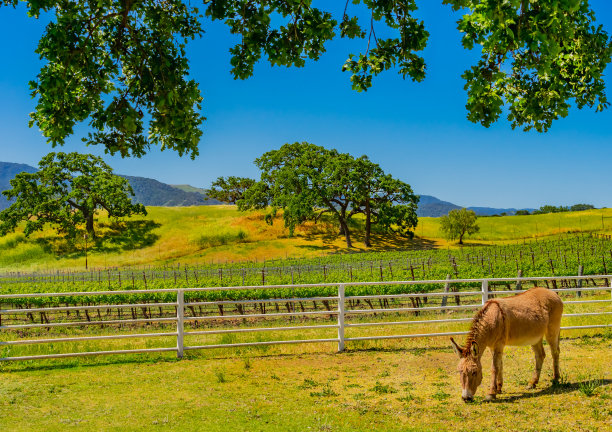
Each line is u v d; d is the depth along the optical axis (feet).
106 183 245.24
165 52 20.70
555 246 171.83
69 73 18.24
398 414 20.72
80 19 18.01
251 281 102.42
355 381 25.95
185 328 60.59
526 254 145.59
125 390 24.35
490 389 22.15
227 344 33.37
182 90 20.49
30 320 77.51
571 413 19.63
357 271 119.24
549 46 15.58
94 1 18.90
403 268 120.78
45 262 215.51
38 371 27.89
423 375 26.86
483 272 102.22
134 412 21.15
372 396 23.27
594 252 135.54
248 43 19.35
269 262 184.14
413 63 20.33
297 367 28.86
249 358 31.04
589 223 290.56
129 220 271.90
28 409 21.47
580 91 21.04
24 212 229.86
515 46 16.22
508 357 30.07
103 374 27.27
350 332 41.73
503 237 269.03
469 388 20.49
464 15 16.34
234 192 363.97
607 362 27.55
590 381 23.31
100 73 20.43
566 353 30.30
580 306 50.55
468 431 18.53
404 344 34.58
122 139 20.58
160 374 27.30
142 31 20.71
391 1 19.42
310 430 19.03
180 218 281.54
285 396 23.41
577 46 20.53
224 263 199.21
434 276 102.06
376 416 20.54
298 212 223.10
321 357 31.22
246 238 249.14
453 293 34.63
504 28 15.62
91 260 217.77
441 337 36.73
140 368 28.63
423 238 266.77
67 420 20.12
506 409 20.63
